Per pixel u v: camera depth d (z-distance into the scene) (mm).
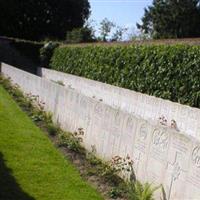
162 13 59281
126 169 9070
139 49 21375
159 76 18859
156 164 8023
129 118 9320
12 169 9266
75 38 51000
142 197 7789
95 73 27875
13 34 61656
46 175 9133
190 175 6941
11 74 26562
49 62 42219
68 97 13484
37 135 12859
